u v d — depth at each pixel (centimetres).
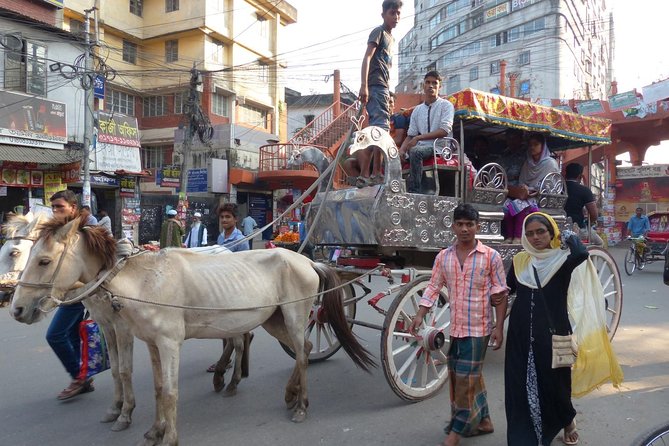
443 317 663
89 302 389
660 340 632
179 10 2497
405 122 618
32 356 589
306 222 570
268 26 2862
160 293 346
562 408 327
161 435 360
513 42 4762
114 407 410
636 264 1338
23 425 399
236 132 2323
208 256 390
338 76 2194
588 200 673
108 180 1691
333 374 525
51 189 1498
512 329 335
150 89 2550
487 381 493
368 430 383
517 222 582
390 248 522
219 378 470
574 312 349
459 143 566
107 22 2389
